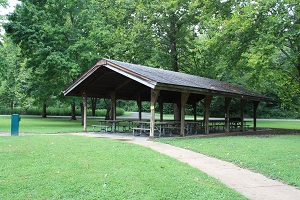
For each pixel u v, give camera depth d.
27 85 25.34
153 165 7.29
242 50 18.70
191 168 7.26
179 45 26.05
